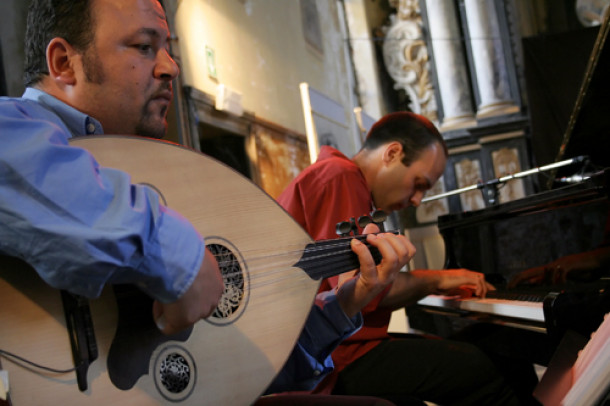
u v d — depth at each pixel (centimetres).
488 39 780
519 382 187
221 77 463
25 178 76
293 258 114
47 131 80
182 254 83
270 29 575
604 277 179
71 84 105
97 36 104
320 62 709
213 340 101
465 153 769
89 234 75
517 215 216
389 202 198
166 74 110
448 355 167
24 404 81
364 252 120
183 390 95
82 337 86
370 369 168
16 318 83
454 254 261
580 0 791
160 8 112
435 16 799
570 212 194
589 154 238
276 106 565
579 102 211
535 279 209
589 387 86
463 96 784
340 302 128
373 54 818
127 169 101
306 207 171
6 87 264
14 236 75
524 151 758
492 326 199
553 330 162
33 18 107
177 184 105
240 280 107
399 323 469
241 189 112
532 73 760
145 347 93
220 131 463
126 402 89
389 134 195
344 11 820
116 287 93
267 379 104
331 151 189
